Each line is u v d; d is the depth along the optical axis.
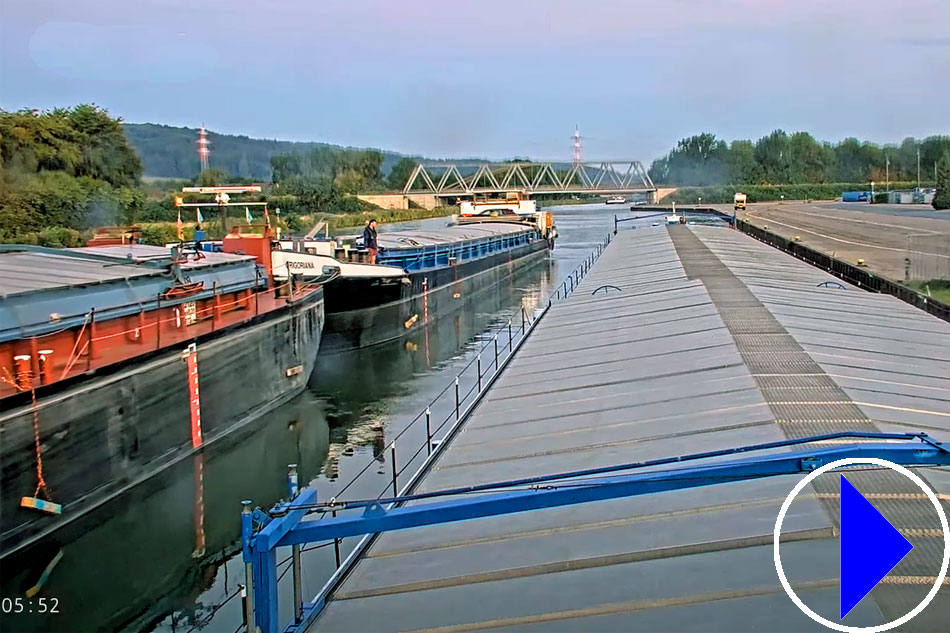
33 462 16.12
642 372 16.28
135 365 19.33
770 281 29.30
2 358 17.31
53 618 15.39
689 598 7.44
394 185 150.75
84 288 20.19
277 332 27.39
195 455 22.02
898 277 37.56
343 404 28.89
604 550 8.66
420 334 42.53
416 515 7.39
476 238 56.84
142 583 16.81
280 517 7.44
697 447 11.58
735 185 167.00
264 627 7.24
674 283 29.28
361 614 8.23
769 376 14.66
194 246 31.36
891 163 184.50
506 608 7.89
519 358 19.70
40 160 57.75
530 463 12.16
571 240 97.50
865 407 12.66
